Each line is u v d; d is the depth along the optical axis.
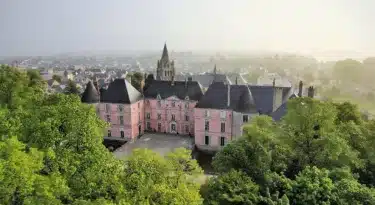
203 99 69.81
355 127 41.53
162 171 29.55
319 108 38.97
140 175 26.44
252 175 34.38
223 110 67.19
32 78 83.94
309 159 37.91
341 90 152.62
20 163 21.23
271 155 36.72
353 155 36.00
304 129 39.53
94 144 27.86
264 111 64.25
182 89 78.94
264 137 37.41
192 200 27.22
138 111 78.50
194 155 66.56
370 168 37.53
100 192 24.69
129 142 74.00
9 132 26.88
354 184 29.98
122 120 75.69
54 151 25.44
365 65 181.62
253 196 28.91
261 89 67.12
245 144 36.56
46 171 24.48
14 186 20.36
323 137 37.47
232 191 29.31
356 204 27.89
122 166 28.72
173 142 73.50
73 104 31.23
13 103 41.88
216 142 69.44
